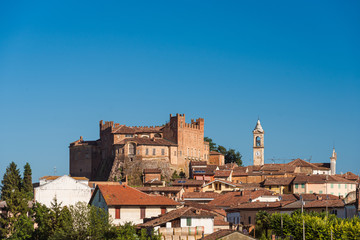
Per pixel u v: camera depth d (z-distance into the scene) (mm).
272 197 167500
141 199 133625
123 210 130750
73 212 122188
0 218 164125
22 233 143625
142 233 110000
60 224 130625
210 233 113375
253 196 168000
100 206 136250
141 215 131625
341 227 106375
